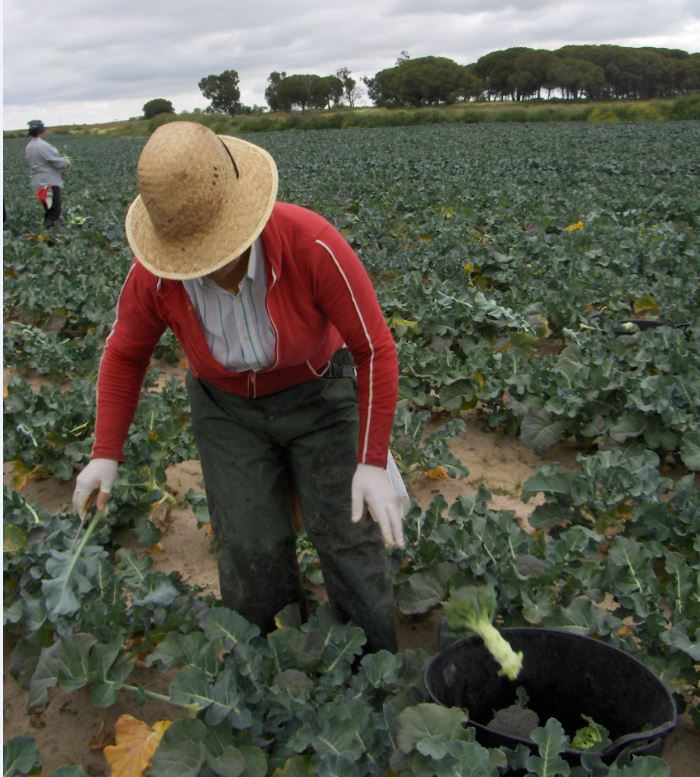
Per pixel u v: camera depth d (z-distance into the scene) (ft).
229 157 7.39
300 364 8.64
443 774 7.04
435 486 15.47
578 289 23.43
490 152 89.35
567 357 18.28
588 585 10.61
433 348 21.01
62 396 17.03
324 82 354.54
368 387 8.09
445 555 11.11
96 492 8.70
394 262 29.58
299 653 9.13
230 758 7.84
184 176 6.96
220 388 8.86
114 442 8.55
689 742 9.33
